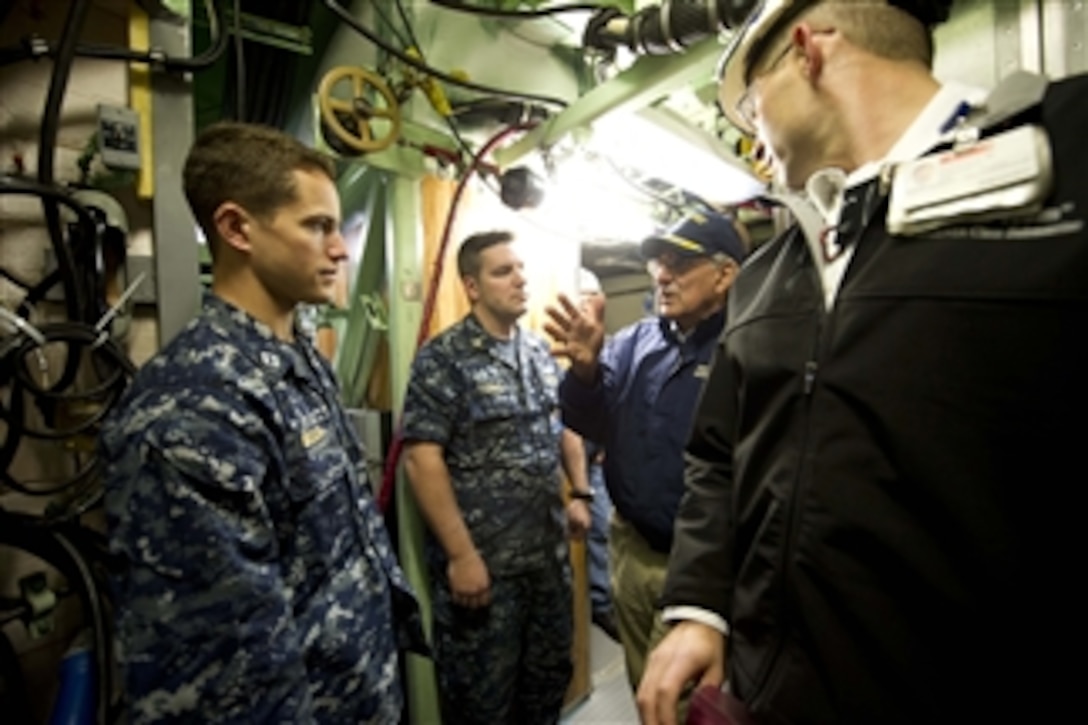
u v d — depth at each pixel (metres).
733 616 0.75
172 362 0.81
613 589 1.62
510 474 1.63
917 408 0.52
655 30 1.21
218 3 1.12
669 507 1.39
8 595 0.92
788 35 0.67
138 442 0.72
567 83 2.03
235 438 0.76
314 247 0.94
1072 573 0.46
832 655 0.58
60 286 0.99
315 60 2.09
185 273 1.10
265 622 0.74
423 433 1.55
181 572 0.70
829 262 0.65
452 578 1.53
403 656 1.75
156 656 0.69
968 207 0.51
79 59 1.02
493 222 1.97
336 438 0.99
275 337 0.93
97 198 0.96
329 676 0.89
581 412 1.61
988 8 0.84
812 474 0.60
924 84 0.62
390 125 1.65
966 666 0.51
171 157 1.09
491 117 1.84
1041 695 0.48
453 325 1.73
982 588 0.49
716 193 1.99
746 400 0.73
